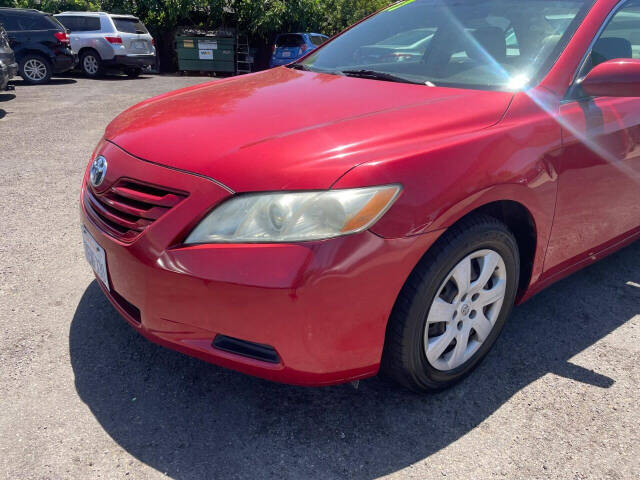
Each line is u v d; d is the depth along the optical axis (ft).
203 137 6.45
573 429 6.71
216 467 5.98
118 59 43.42
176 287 5.76
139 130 7.13
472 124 6.64
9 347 7.82
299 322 5.50
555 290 10.05
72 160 17.80
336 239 5.39
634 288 10.25
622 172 8.45
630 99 8.48
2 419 6.48
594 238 8.65
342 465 6.07
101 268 6.84
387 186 5.57
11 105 28.32
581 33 7.99
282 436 6.45
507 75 7.73
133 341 8.11
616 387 7.51
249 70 59.57
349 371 6.05
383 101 7.20
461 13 9.38
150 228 5.91
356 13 63.98
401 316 6.11
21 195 14.20
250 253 5.44
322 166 5.59
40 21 37.91
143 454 6.11
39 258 10.62
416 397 7.18
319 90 7.87
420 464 6.12
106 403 6.85
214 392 7.14
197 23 59.47
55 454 6.04
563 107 7.50
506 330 8.75
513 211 7.15
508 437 6.55
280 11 57.57
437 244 6.11
